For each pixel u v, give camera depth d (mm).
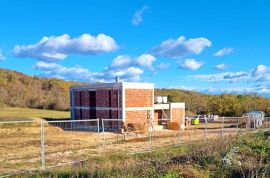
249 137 15000
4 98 75812
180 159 11852
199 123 49688
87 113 43094
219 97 68500
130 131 36094
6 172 14344
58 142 27344
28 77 96312
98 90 41562
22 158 19156
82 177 10789
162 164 11102
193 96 78875
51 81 97125
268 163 10328
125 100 38688
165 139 28094
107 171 10875
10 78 90438
